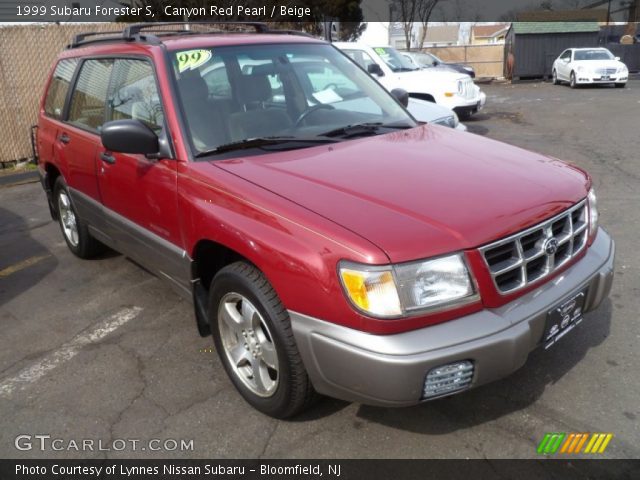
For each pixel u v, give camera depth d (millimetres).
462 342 2287
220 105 3432
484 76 31281
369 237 2312
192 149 3186
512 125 12695
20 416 3102
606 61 21406
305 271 2406
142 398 3205
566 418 2844
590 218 2965
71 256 5426
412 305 2271
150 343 3785
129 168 3594
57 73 5066
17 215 6953
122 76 3895
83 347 3787
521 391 3053
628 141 10000
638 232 5305
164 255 3441
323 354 2414
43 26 9188
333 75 4043
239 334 2986
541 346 2598
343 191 2660
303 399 2711
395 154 3139
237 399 3148
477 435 2764
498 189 2699
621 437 2705
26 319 4227
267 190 2734
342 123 3660
